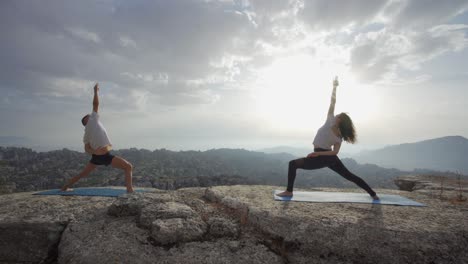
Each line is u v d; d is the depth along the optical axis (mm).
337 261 4230
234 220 5160
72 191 6672
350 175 5984
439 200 6340
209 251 4277
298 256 4348
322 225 4539
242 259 4160
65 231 4789
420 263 4066
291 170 6098
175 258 4109
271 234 4656
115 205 5203
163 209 5012
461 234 4359
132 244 4363
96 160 6422
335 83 6055
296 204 5559
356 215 4977
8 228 4785
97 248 4285
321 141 5785
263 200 5793
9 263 4621
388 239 4258
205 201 6188
